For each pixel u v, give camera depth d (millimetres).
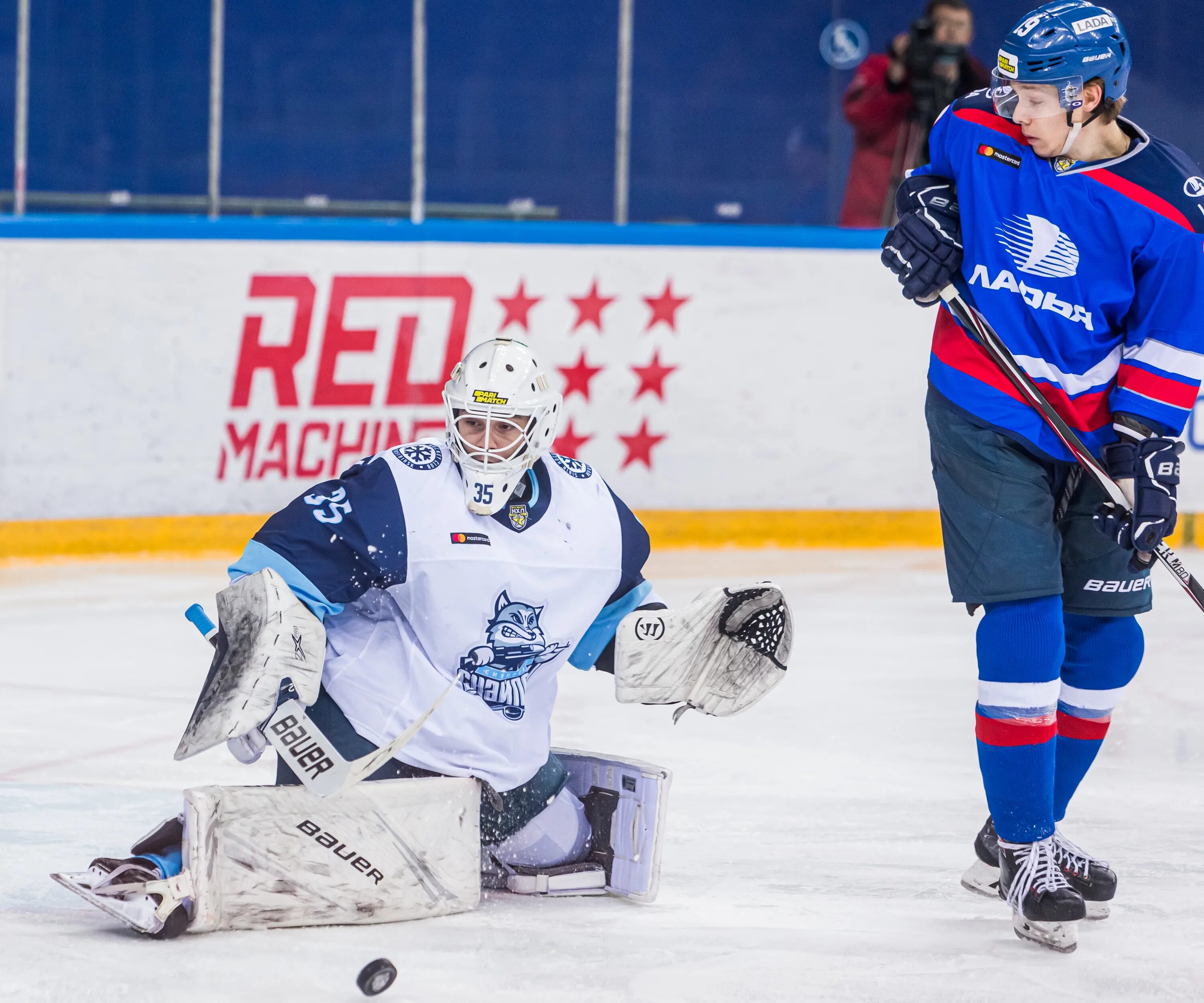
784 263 22875
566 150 30828
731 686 8383
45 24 29625
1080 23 7500
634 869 8086
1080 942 7512
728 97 30297
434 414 22062
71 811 9727
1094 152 7762
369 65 30531
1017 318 7820
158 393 21031
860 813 10062
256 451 21438
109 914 7090
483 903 8023
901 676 14625
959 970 7023
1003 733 7586
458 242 21984
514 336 22281
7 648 15453
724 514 22953
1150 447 7734
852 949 7312
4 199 27828
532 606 7855
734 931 7574
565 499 8039
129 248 20766
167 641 15867
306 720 7363
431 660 7883
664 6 30047
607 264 22438
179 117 30344
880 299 23125
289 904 7371
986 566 7734
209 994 6477
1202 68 26438
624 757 8367
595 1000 6516
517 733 7996
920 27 23891
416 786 7586
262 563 7434
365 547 7531
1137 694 13969
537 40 30484
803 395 23047
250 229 21188
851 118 24469
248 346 21312
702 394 22797
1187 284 7672
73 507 20766
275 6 30125
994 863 8141
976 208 7859
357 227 21609
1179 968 7105
